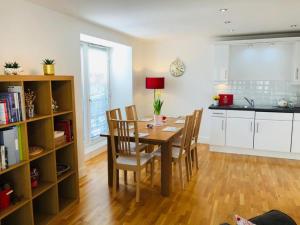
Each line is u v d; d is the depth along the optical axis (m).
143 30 4.53
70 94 2.83
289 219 1.55
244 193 3.21
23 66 2.81
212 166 4.21
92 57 4.96
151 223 2.55
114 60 5.54
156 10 3.21
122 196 3.15
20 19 2.75
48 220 2.57
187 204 2.94
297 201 3.00
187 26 4.20
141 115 6.05
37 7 2.97
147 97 6.09
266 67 5.02
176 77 5.76
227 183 3.52
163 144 3.06
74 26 3.63
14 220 2.39
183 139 3.28
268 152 4.75
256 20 3.78
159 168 4.10
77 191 2.98
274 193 3.21
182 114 5.82
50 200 2.67
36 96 2.53
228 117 4.87
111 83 5.64
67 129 2.84
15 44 2.70
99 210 2.82
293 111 4.44
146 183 3.54
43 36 3.09
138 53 5.75
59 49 3.36
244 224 1.30
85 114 4.83
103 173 3.92
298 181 3.59
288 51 4.83
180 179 3.37
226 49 5.00
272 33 4.88
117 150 3.29
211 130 5.02
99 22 3.89
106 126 5.56
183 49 5.61
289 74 4.88
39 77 2.34
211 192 3.24
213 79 5.20
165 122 4.08
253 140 4.77
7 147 2.08
